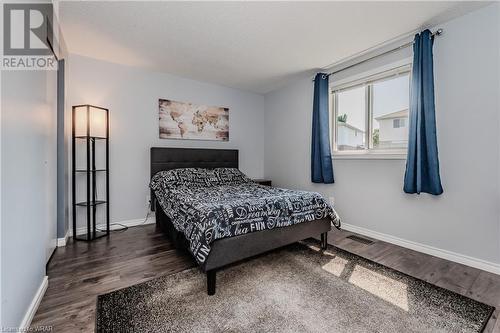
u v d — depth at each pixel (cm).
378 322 137
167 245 256
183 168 339
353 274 194
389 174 270
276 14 208
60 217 251
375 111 292
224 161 405
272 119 444
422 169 230
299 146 388
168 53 286
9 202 113
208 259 163
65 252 236
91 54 289
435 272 198
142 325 133
